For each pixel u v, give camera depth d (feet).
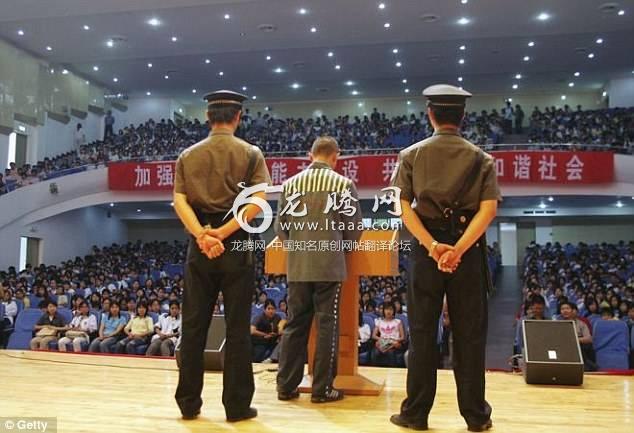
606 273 38.45
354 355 10.33
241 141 8.51
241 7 44.86
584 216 64.59
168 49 54.39
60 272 46.29
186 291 8.32
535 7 44.83
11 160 53.88
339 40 52.26
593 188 44.32
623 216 63.93
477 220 7.32
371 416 8.30
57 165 54.44
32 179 51.93
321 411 8.61
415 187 7.56
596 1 43.68
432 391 7.64
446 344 21.62
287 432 7.48
